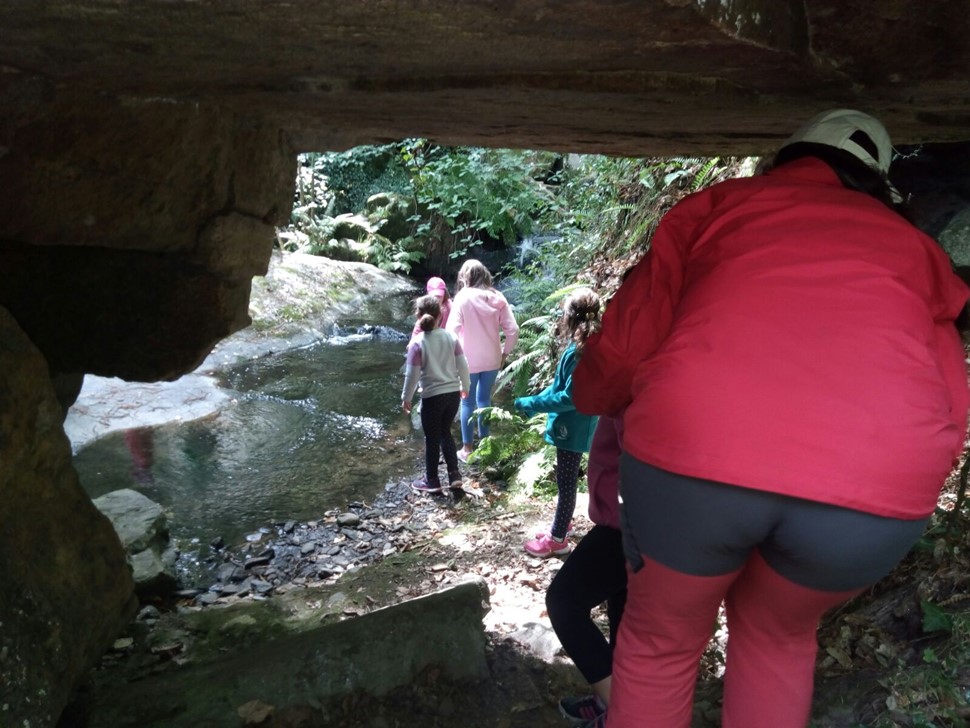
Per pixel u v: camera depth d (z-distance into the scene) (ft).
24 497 7.43
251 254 11.75
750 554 5.72
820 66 6.60
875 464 4.84
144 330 11.09
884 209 5.89
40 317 10.87
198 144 9.80
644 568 5.75
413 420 25.68
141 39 5.73
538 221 42.04
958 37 6.11
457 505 19.44
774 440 4.92
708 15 4.82
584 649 8.02
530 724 8.49
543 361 25.84
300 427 24.95
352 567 16.35
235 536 17.94
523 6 4.64
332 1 4.61
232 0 4.63
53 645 7.14
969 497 10.77
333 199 54.65
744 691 6.05
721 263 5.71
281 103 9.34
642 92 7.35
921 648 8.70
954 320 6.06
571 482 15.25
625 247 27.71
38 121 7.98
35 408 7.61
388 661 8.71
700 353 5.28
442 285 19.60
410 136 12.75
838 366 5.03
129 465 21.75
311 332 36.65
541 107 8.84
